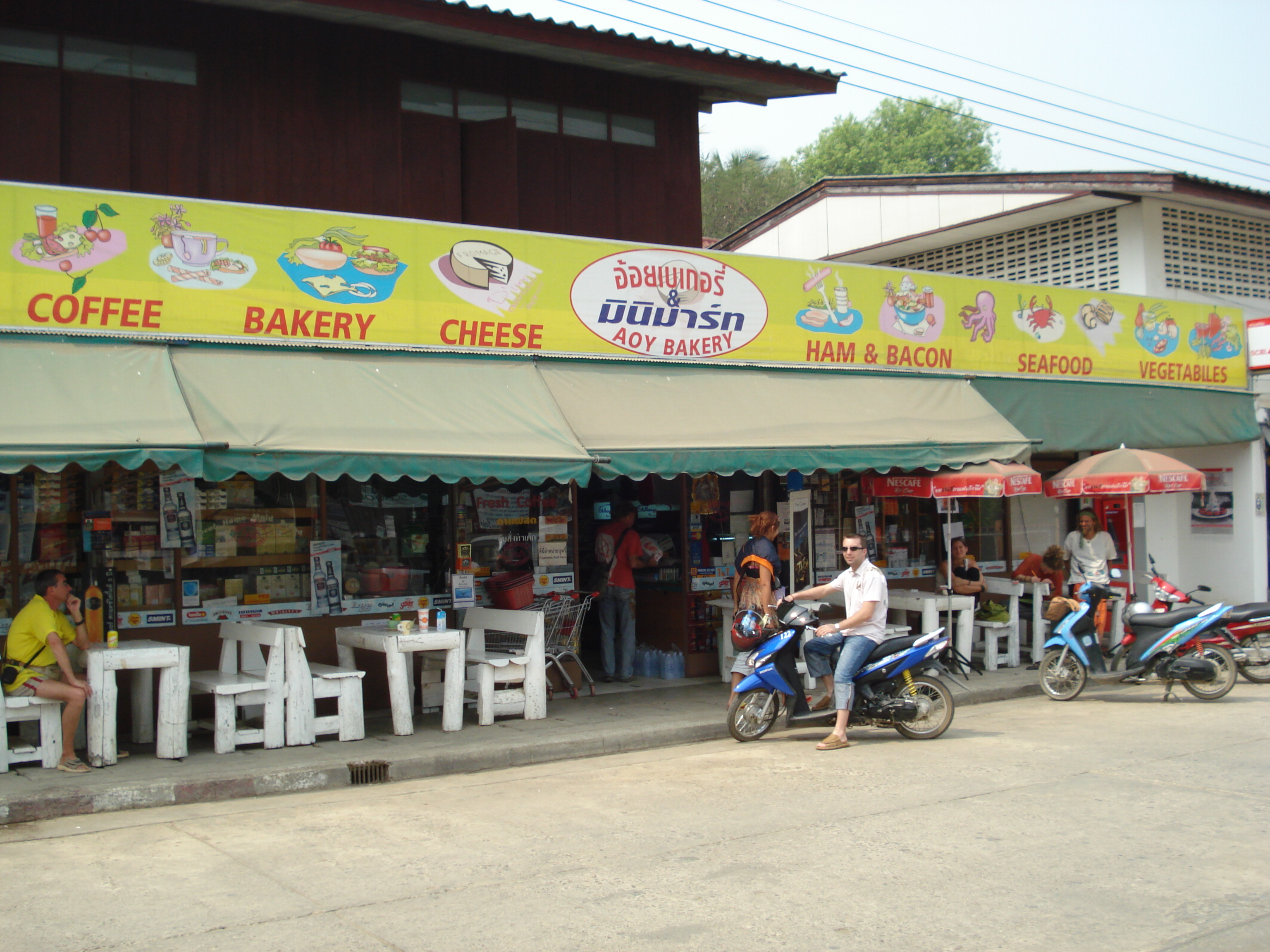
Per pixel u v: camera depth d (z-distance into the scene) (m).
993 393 13.70
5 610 9.22
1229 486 17.03
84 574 9.55
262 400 8.91
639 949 4.74
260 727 9.46
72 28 11.11
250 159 11.82
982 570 15.56
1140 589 16.73
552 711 10.70
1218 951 4.68
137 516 9.77
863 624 9.41
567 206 13.71
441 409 9.62
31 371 8.33
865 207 20.95
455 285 10.47
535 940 4.86
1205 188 16.52
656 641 13.25
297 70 12.11
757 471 10.48
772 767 8.53
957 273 20.02
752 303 12.15
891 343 13.09
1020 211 17.75
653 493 13.27
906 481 12.60
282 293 9.70
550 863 6.00
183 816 7.19
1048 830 6.53
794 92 14.87
